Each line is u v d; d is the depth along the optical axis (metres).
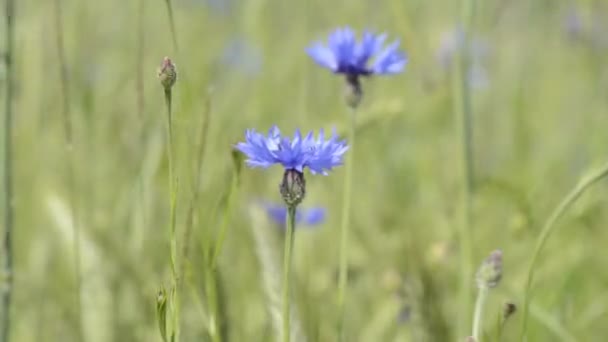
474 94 1.34
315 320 0.97
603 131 1.28
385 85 1.32
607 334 1.04
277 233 0.98
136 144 1.14
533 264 0.83
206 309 0.95
